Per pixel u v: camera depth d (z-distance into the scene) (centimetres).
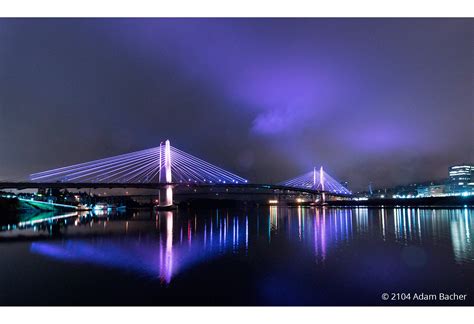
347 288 1414
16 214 8619
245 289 1404
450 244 2438
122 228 4200
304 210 10606
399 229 3544
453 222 4294
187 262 1912
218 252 2238
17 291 1394
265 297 1315
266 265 1820
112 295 1341
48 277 1597
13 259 2038
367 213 7438
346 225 4194
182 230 3841
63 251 2331
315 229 3738
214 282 1498
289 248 2367
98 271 1705
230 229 3881
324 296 1323
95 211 11644
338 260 1925
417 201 12225
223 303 1253
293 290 1390
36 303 1266
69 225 4816
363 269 1708
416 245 2420
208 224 4738
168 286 1445
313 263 1856
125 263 1897
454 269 1688
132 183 10856
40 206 10806
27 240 2992
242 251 2266
